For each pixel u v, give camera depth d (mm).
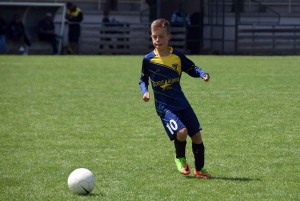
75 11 71062
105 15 72188
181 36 72688
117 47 73812
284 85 37281
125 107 29625
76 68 51281
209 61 58562
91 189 14680
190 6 73812
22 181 16172
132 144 21000
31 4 69438
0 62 57562
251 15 72812
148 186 15500
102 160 18609
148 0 75625
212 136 22094
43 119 26344
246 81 39875
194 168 17469
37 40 72375
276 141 21094
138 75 44938
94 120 26000
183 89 36156
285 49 73062
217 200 14172
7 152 19875
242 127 23781
